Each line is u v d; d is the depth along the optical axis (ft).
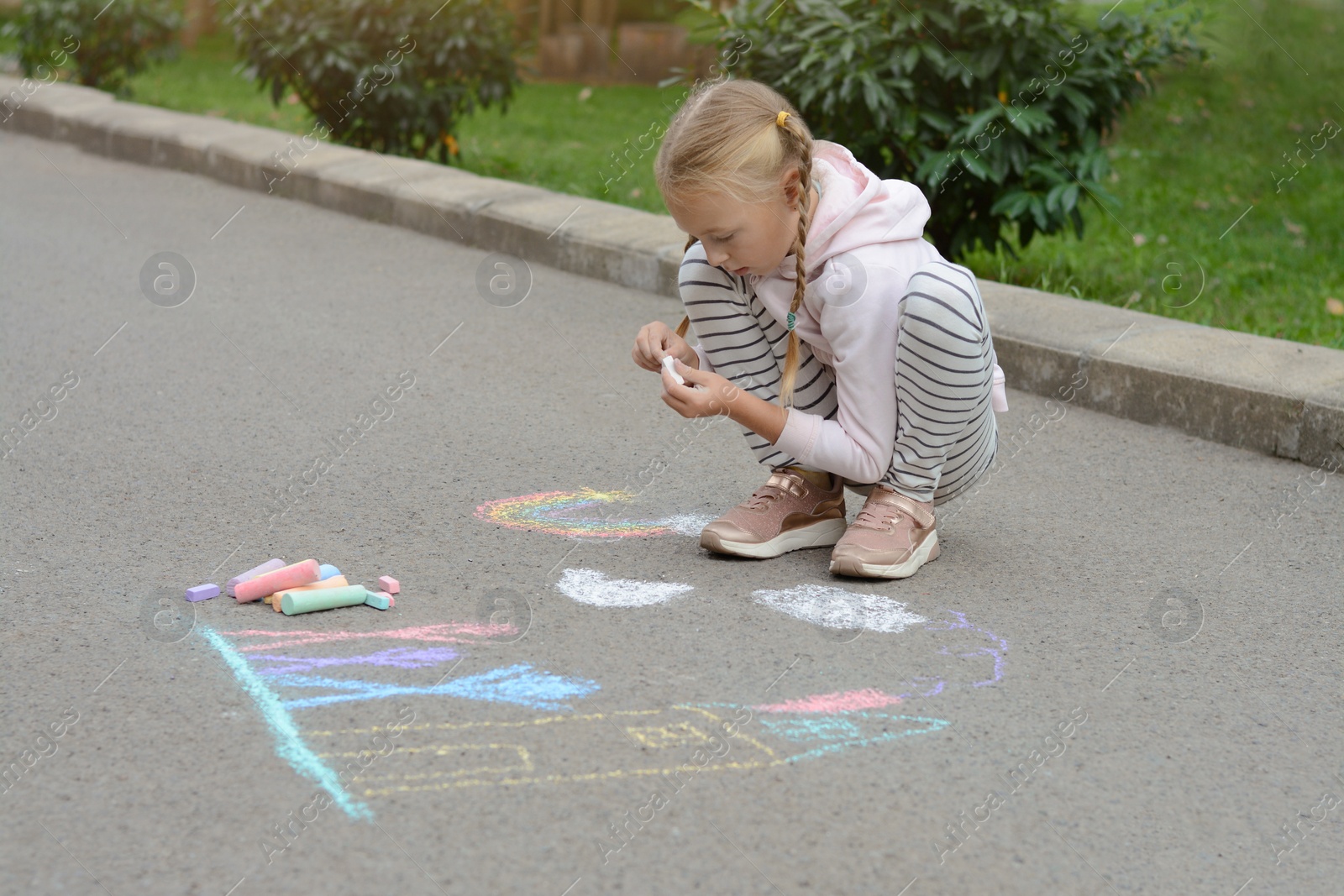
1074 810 6.69
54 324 16.02
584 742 7.14
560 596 9.02
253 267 19.04
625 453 12.12
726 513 10.24
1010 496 11.19
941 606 8.96
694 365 9.60
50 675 7.80
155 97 35.29
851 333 8.84
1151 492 11.35
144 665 7.95
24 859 6.12
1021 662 8.20
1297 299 18.24
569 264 19.10
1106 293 18.10
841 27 17.60
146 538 10.00
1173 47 18.35
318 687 7.70
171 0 40.40
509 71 27.07
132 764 6.88
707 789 6.73
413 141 28.30
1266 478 11.73
